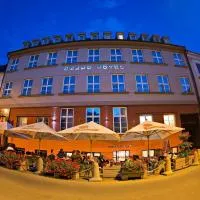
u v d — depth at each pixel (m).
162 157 17.48
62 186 11.88
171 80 26.48
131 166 14.20
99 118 24.02
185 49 28.45
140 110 24.52
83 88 24.95
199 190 10.63
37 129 16.53
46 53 27.48
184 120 26.67
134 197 9.78
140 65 26.20
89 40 26.83
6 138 24.70
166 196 9.79
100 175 14.91
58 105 24.66
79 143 23.09
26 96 25.84
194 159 19.02
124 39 26.98
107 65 25.80
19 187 10.94
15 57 28.89
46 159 16.66
